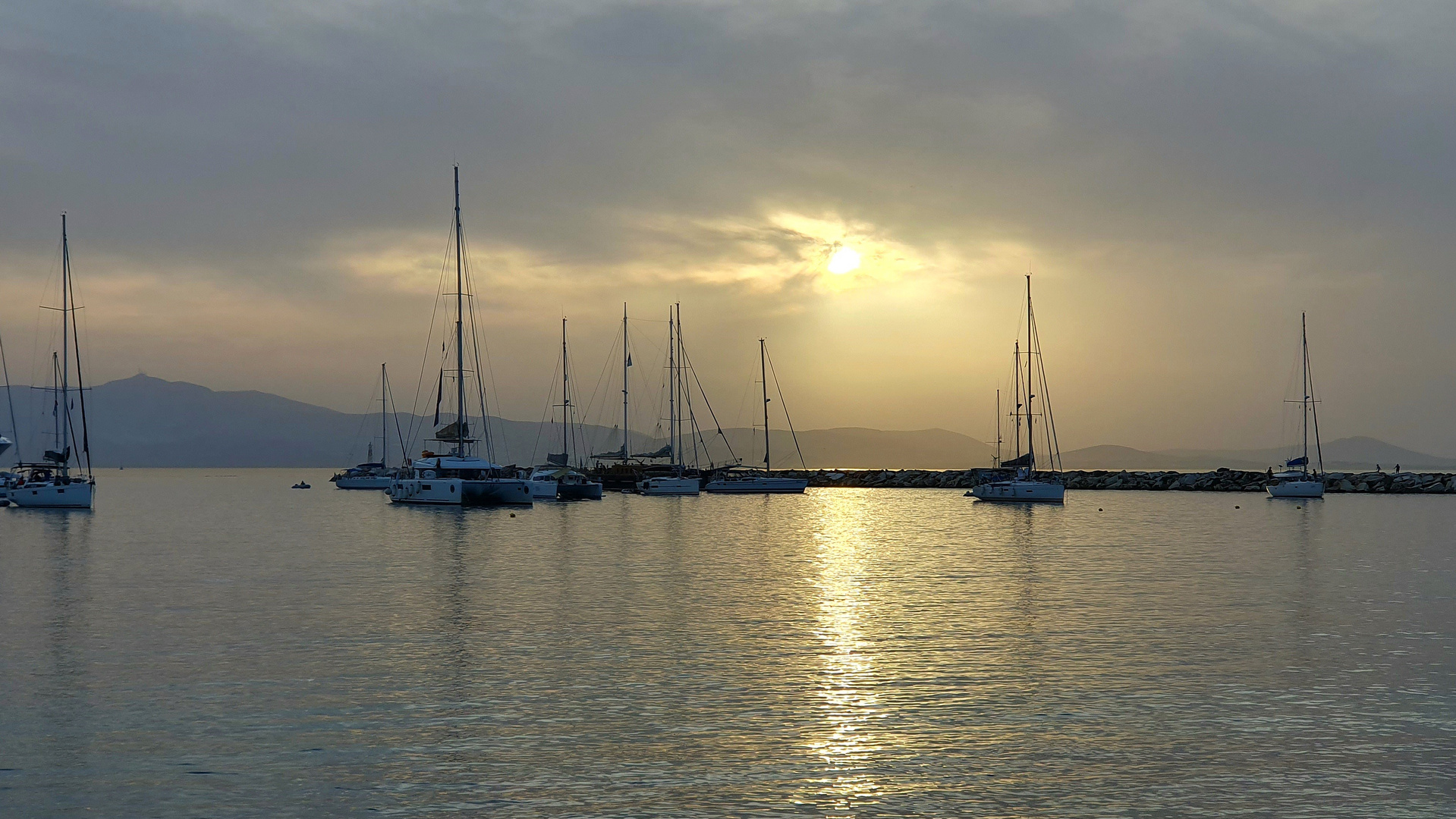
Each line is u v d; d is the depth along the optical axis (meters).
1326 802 15.98
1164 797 16.12
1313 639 27.42
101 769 17.22
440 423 99.25
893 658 24.95
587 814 15.45
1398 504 104.12
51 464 94.38
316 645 26.39
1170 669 23.92
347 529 66.94
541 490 104.62
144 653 25.36
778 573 41.84
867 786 16.52
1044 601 33.97
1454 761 17.72
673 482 115.56
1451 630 28.69
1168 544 56.56
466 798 16.05
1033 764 17.53
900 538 60.28
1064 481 145.88
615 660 24.73
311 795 16.12
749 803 15.85
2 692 21.72
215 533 63.84
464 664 24.22
